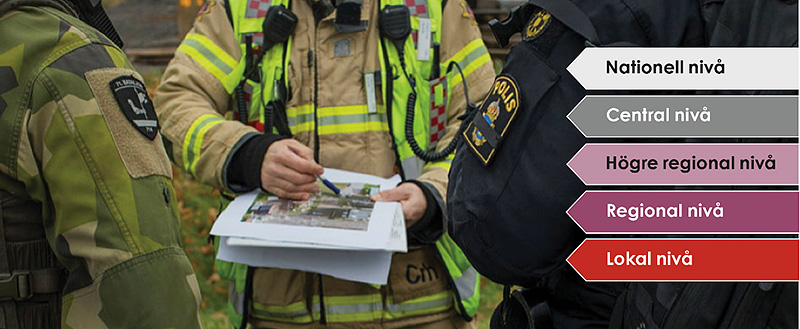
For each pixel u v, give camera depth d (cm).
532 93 137
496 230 143
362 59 225
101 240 130
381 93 226
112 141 133
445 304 231
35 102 129
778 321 118
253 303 230
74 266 133
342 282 224
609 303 156
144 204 134
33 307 137
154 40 775
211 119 218
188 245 480
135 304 130
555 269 146
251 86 224
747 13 126
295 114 224
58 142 130
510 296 171
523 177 138
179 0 673
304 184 211
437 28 227
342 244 192
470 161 148
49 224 135
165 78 227
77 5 148
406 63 224
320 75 224
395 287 224
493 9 633
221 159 212
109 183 132
